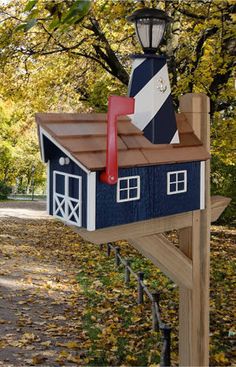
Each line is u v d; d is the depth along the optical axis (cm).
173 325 690
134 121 361
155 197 359
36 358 570
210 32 980
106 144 331
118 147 334
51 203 356
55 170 350
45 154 346
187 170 382
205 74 939
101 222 324
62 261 1245
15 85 1342
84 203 323
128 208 341
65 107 1645
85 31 1109
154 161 348
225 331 666
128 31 1070
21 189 4444
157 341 635
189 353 423
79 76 1380
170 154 364
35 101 1412
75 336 677
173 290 885
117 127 347
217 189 1869
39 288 939
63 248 1454
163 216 369
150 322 720
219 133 1120
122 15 823
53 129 321
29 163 3822
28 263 1197
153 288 901
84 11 263
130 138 348
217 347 605
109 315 765
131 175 340
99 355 595
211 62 933
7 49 1033
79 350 618
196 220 404
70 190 334
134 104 333
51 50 1151
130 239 370
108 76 1395
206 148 402
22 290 923
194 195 391
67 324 727
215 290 883
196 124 399
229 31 835
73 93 1495
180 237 417
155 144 358
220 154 1184
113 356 592
